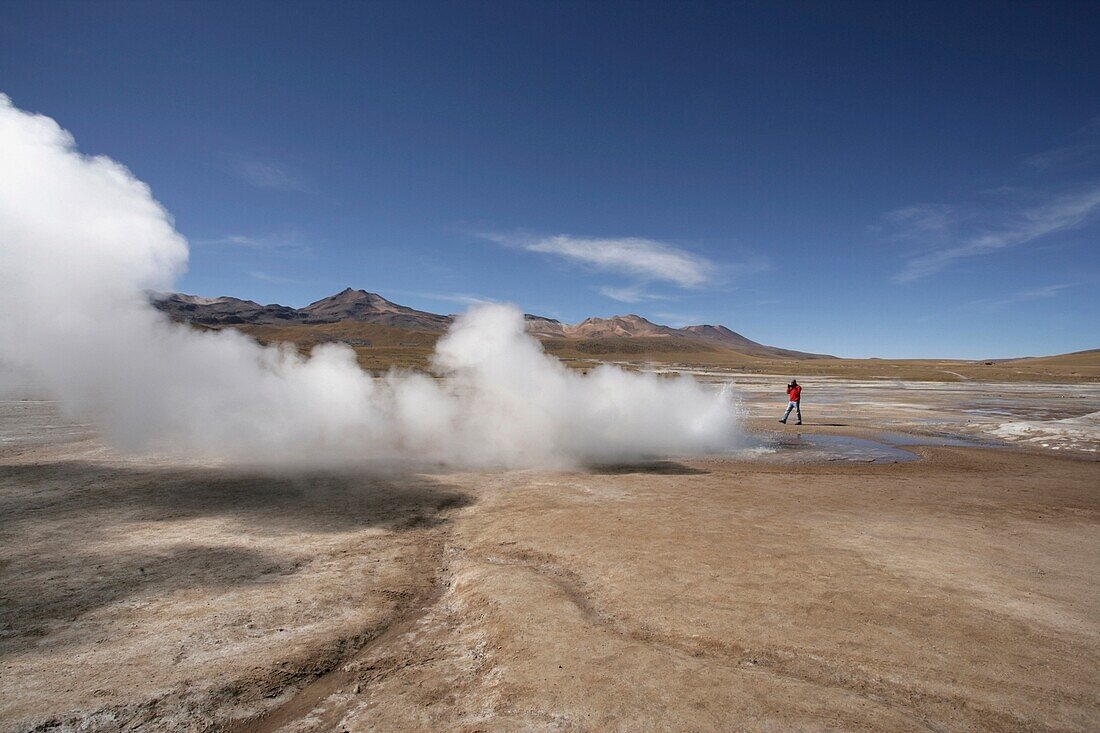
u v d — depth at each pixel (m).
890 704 4.55
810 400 42.25
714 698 4.58
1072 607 6.27
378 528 9.39
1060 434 21.84
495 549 8.44
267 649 5.50
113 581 7.01
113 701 4.64
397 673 5.20
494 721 4.38
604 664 5.11
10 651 5.35
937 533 9.11
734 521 9.76
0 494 11.20
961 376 94.06
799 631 5.71
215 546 8.34
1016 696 4.63
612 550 8.16
